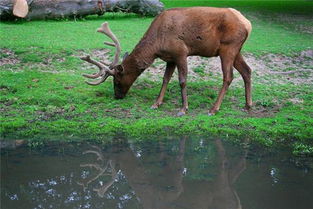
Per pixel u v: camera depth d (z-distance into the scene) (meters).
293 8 24.39
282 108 8.77
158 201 5.27
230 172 6.08
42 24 14.54
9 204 5.08
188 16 8.05
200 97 9.09
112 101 8.62
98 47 11.67
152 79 9.95
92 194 5.41
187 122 7.85
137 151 6.77
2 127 7.43
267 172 6.10
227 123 7.87
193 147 6.96
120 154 6.65
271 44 13.24
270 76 10.74
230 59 8.16
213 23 8.06
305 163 6.46
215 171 6.12
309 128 7.79
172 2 25.02
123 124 7.71
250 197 5.36
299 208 5.07
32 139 7.13
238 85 9.95
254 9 23.08
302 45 13.29
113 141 7.14
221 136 7.43
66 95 8.71
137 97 8.93
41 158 6.44
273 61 11.74
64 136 7.28
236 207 5.11
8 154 6.54
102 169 6.16
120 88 8.56
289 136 7.52
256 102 8.98
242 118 8.14
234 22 8.02
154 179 5.88
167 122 7.80
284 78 10.68
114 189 5.60
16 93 8.80
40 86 9.09
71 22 15.25
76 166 6.22
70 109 8.21
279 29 16.52
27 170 6.02
